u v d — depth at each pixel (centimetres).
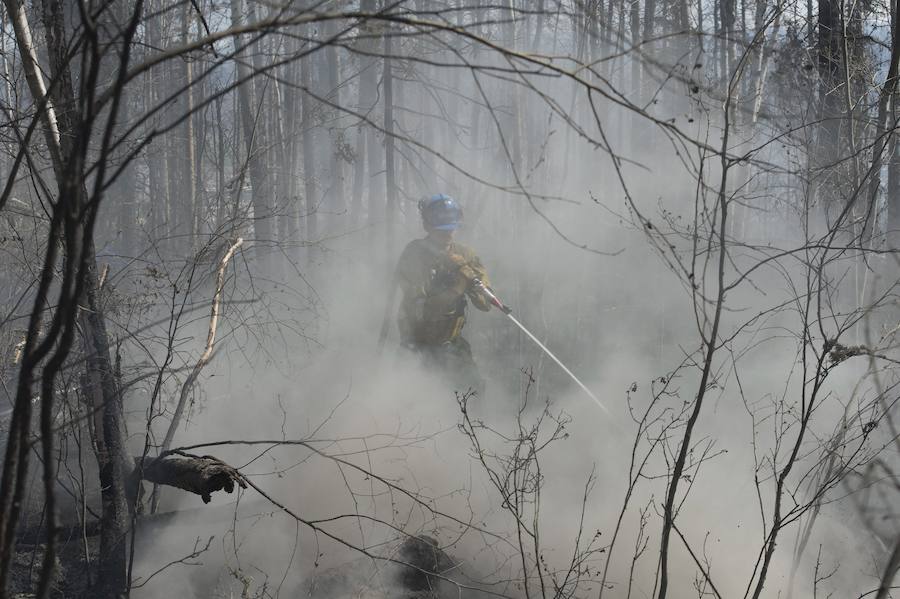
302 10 194
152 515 455
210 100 189
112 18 198
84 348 413
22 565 423
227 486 370
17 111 380
